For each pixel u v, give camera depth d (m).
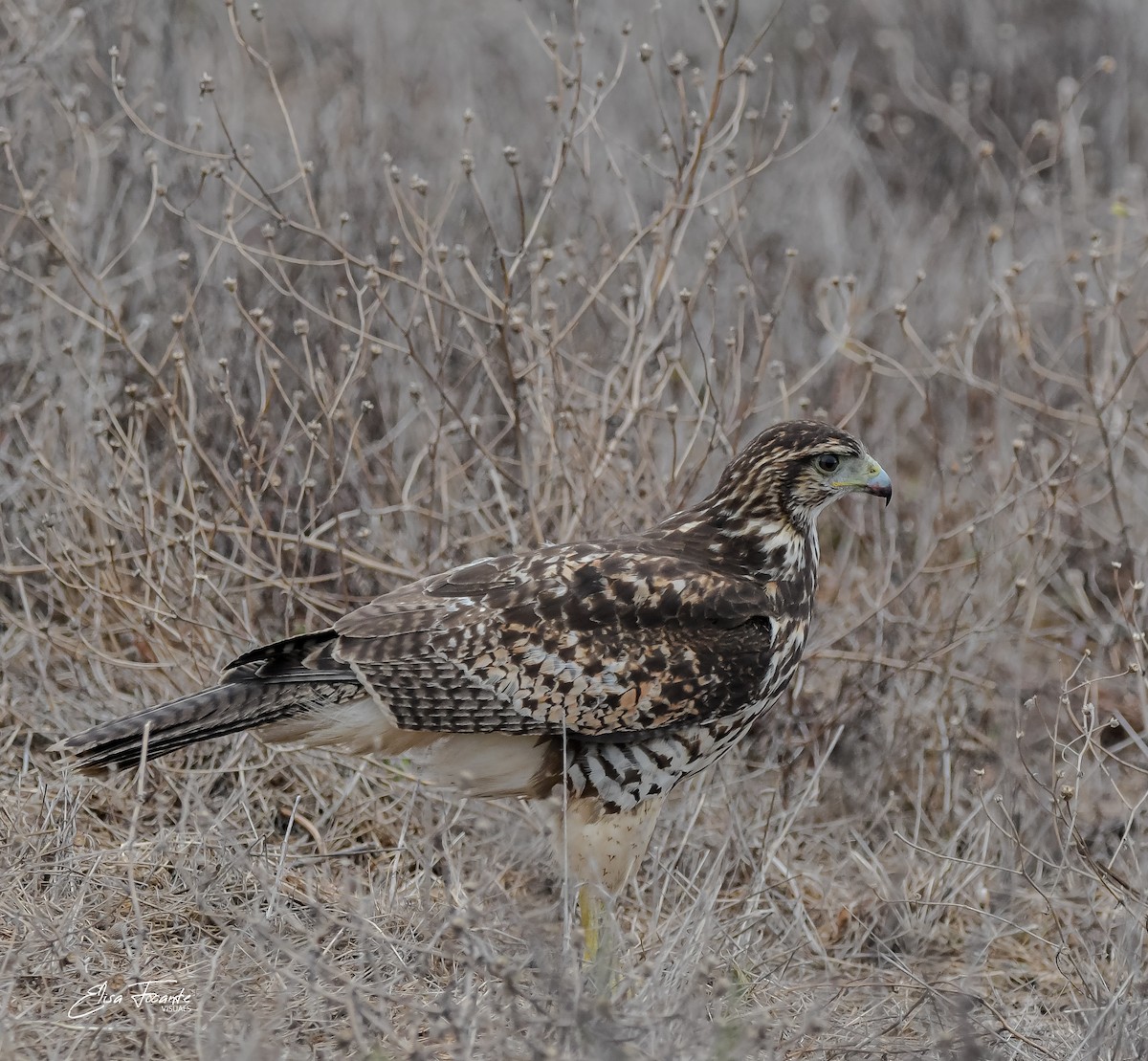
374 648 14.27
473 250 22.05
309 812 16.70
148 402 17.84
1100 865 15.76
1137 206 27.92
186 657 17.45
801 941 15.73
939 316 25.72
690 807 17.16
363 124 24.45
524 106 30.03
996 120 30.88
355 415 19.89
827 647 18.89
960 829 16.77
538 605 14.38
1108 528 21.73
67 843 14.44
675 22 33.31
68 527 18.31
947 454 23.05
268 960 12.83
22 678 17.73
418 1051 11.20
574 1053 11.72
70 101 20.69
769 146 29.75
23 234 21.20
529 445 19.39
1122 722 16.27
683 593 14.58
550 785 14.89
